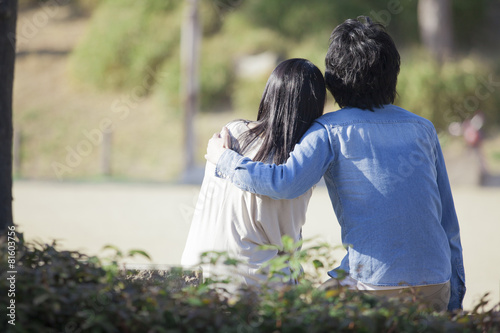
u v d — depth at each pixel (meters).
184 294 2.31
